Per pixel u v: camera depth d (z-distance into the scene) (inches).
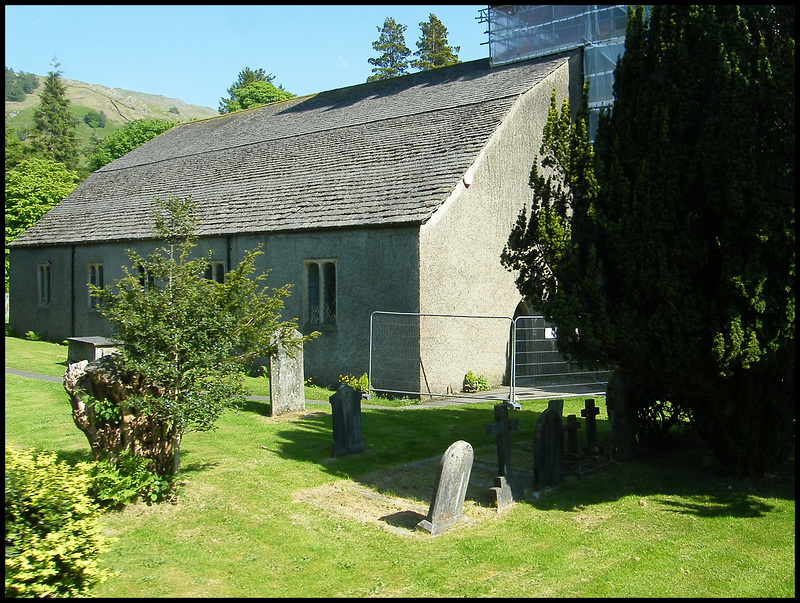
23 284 1171.9
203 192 947.3
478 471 380.5
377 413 553.0
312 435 458.6
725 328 299.9
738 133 300.4
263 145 1035.3
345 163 808.9
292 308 725.3
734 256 301.7
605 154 366.0
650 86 346.3
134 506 302.8
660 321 314.5
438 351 633.0
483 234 690.2
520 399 623.5
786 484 356.2
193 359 305.1
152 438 317.4
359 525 292.8
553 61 842.2
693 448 430.6
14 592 207.8
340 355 680.4
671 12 343.6
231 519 295.9
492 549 269.1
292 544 271.3
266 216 772.0
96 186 1245.7
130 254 320.5
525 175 751.1
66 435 430.6
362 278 658.8
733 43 317.4
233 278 343.3
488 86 842.2
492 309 703.7
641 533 289.9
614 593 235.5
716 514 313.1
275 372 520.7
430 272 625.0
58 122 2962.6
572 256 337.4
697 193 321.7
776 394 346.9
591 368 366.0
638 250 321.1
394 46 2416.3
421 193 650.8
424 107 871.1
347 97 1114.1
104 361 309.1
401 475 367.9
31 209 1565.0
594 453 393.4
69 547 221.3
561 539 282.0
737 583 244.5
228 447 418.9
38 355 893.2
